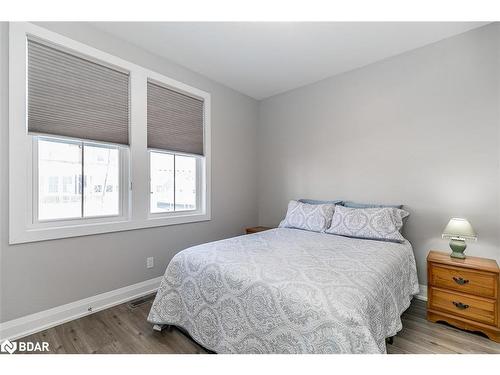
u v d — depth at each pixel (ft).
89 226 6.93
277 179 12.28
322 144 10.63
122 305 7.39
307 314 3.77
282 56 8.74
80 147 7.05
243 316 4.48
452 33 7.36
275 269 4.84
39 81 6.10
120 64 7.57
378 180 9.04
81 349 5.29
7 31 5.60
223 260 5.36
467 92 7.25
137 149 8.04
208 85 10.44
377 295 4.29
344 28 7.19
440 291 6.36
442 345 5.42
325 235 8.27
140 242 8.19
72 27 6.59
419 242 8.09
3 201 5.57
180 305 5.63
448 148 7.57
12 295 5.70
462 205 7.32
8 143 5.61
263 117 12.82
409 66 8.31
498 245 6.77
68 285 6.57
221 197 11.10
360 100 9.48
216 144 10.85
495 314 5.62
